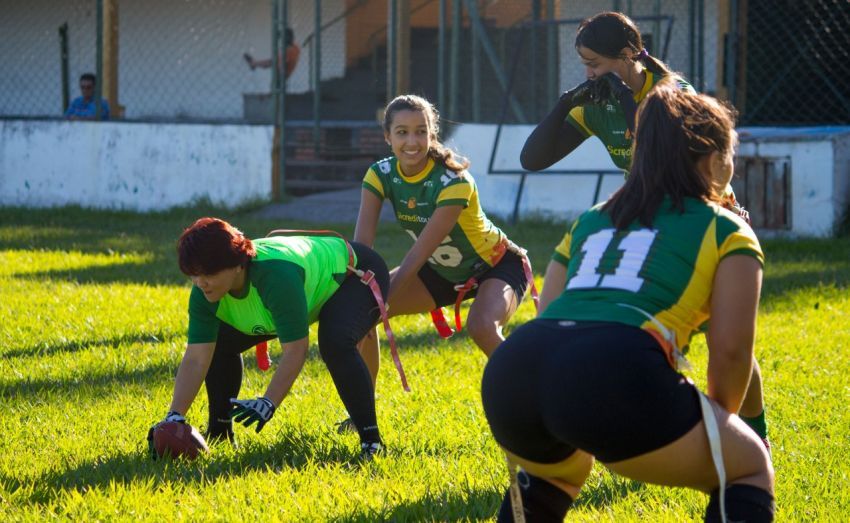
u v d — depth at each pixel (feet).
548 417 15.81
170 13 130.21
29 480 24.29
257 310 24.98
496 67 86.89
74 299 48.47
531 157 27.96
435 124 28.68
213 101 130.21
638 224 17.01
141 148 92.32
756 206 75.61
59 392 32.68
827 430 28.81
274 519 21.52
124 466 25.20
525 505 17.54
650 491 23.79
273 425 29.45
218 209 89.35
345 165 94.99
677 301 16.37
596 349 15.60
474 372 36.11
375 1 124.57
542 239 72.84
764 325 43.39
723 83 85.05
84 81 97.55
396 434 28.37
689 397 15.93
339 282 26.61
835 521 21.65
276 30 90.63
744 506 16.24
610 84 25.82
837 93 85.15
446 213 28.12
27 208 92.48
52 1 128.88
